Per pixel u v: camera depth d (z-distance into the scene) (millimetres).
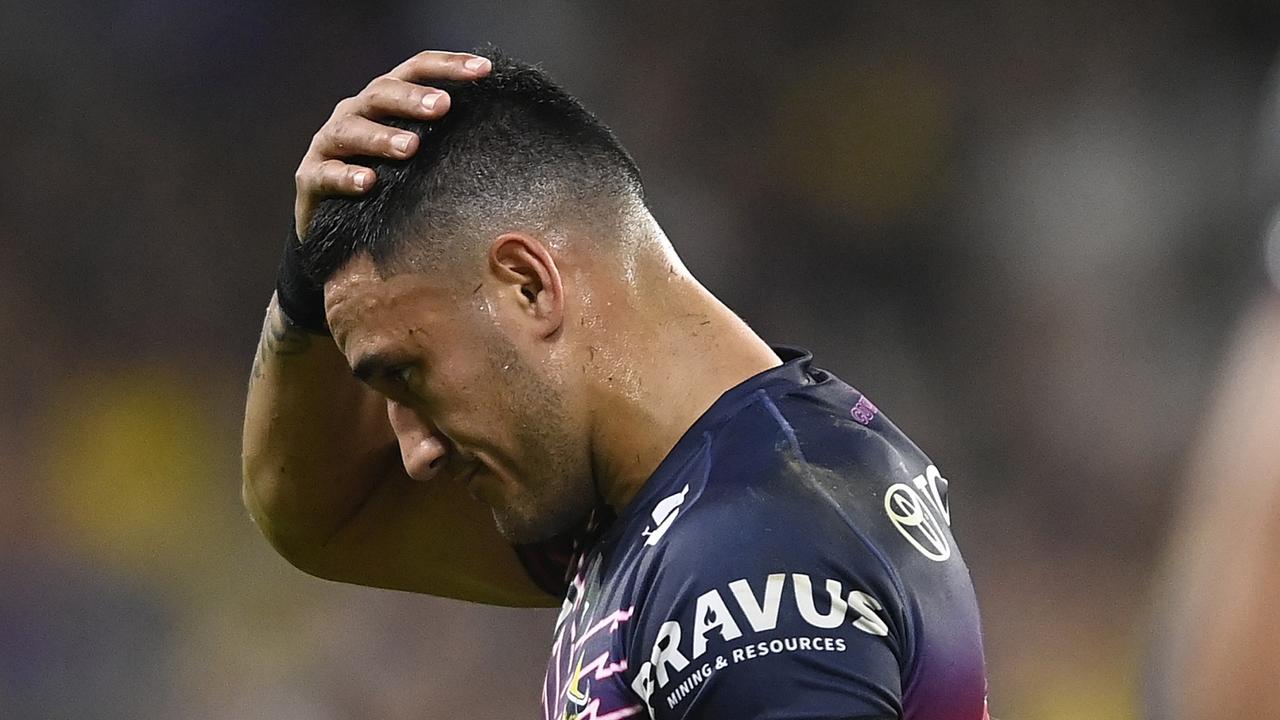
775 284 33969
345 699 24125
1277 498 2766
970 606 6172
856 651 5418
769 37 35781
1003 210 34750
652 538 5934
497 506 6473
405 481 8172
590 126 6465
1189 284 32938
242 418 28375
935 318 34281
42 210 30359
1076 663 27906
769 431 6047
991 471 32438
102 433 26969
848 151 35031
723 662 5387
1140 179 34281
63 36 31891
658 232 6508
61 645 23750
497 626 25406
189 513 26234
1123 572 30359
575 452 6270
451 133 6219
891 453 6293
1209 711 2799
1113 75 35656
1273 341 2873
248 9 32688
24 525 25359
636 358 6234
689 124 34844
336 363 7688
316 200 6504
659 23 35094
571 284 6191
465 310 6133
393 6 33281
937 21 36250
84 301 29516
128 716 23594
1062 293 33844
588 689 5957
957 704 5891
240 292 31109
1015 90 35844
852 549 5637
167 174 31656
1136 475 32125
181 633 24422
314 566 8547
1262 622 2754
